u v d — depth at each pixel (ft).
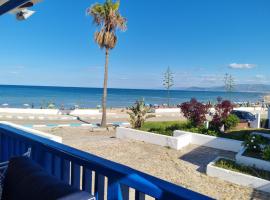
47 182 6.06
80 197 5.35
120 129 48.60
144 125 56.75
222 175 27.40
